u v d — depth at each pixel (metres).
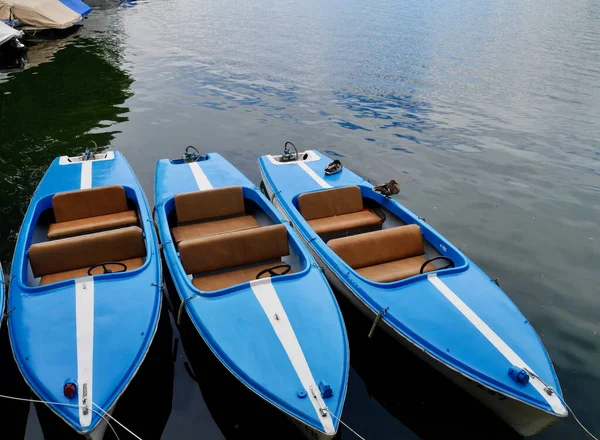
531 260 7.78
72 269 6.05
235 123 13.46
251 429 4.85
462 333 5.06
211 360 5.61
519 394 4.46
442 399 5.29
